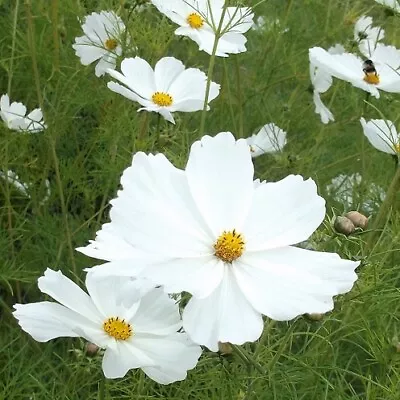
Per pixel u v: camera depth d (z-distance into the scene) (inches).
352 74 24.8
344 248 16.8
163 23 23.8
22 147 24.3
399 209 24.1
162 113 21.0
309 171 27.5
